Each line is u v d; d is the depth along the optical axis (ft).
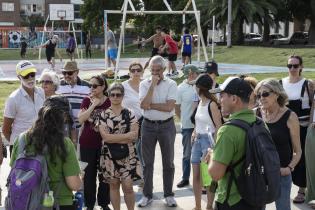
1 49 199.72
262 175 13.24
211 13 167.43
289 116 18.97
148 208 24.07
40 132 13.89
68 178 14.28
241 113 13.82
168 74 73.87
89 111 21.76
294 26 240.32
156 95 23.66
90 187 22.39
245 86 13.82
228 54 131.64
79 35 196.95
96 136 22.12
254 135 13.38
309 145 23.13
